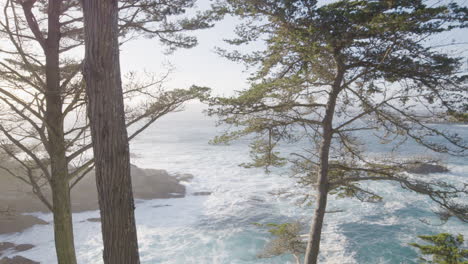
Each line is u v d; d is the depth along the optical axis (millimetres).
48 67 5734
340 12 6027
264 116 7895
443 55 6320
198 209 22984
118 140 3240
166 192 26875
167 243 16609
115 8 3236
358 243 15656
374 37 6434
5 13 4914
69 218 5797
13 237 17375
